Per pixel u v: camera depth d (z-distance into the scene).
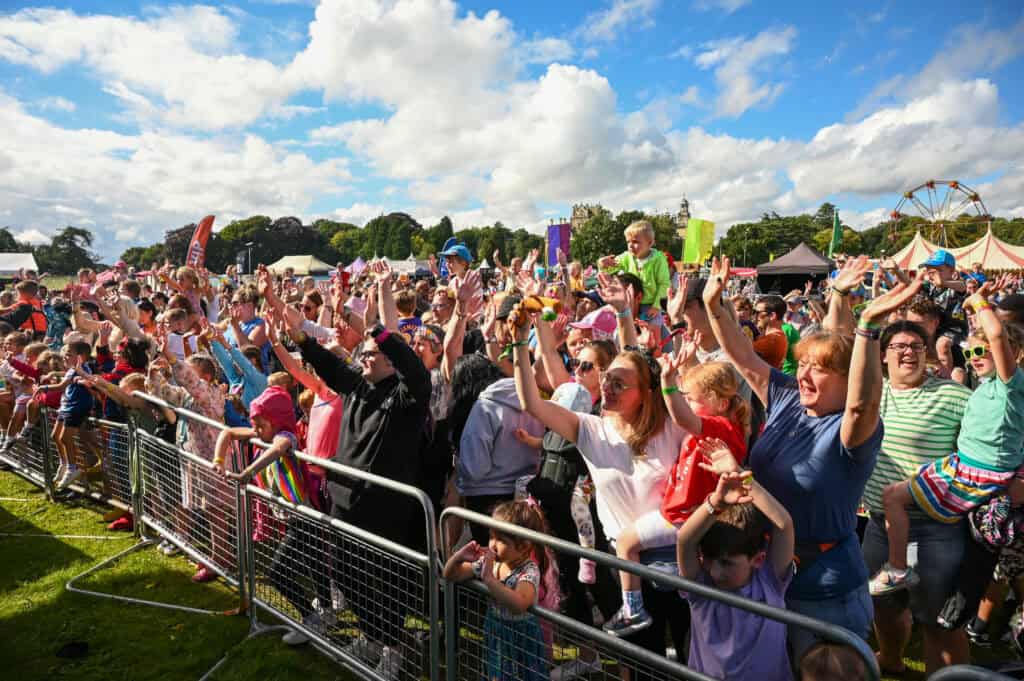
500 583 2.36
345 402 3.34
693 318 3.46
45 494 5.87
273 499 3.41
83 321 8.01
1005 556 2.72
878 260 4.58
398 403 3.09
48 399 5.68
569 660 2.77
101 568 4.37
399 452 3.09
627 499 2.60
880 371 1.97
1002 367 2.51
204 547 4.16
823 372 2.21
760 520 2.15
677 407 2.37
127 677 3.19
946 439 2.76
